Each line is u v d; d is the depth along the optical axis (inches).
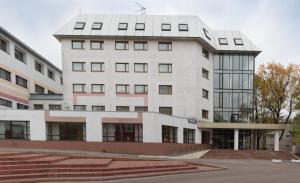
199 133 1459.2
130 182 509.7
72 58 1423.5
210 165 798.5
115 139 1188.5
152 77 1449.3
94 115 1153.4
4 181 469.7
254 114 1679.4
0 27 1230.3
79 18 1524.4
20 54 1475.1
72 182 495.8
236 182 538.0
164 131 1259.8
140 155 1086.4
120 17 1553.9
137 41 1459.2
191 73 1464.1
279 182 552.7
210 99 1592.0
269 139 1787.6
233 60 1640.0
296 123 1455.5
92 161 641.6
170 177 581.0
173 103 1449.3
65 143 1112.8
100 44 1441.9
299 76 1584.6
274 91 1631.4
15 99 1363.2
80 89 1421.0
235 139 1459.2
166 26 1512.1
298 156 1311.5
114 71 1435.8
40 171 525.0
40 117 1124.5
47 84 1752.0
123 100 1428.4
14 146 1085.8
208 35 1614.2
